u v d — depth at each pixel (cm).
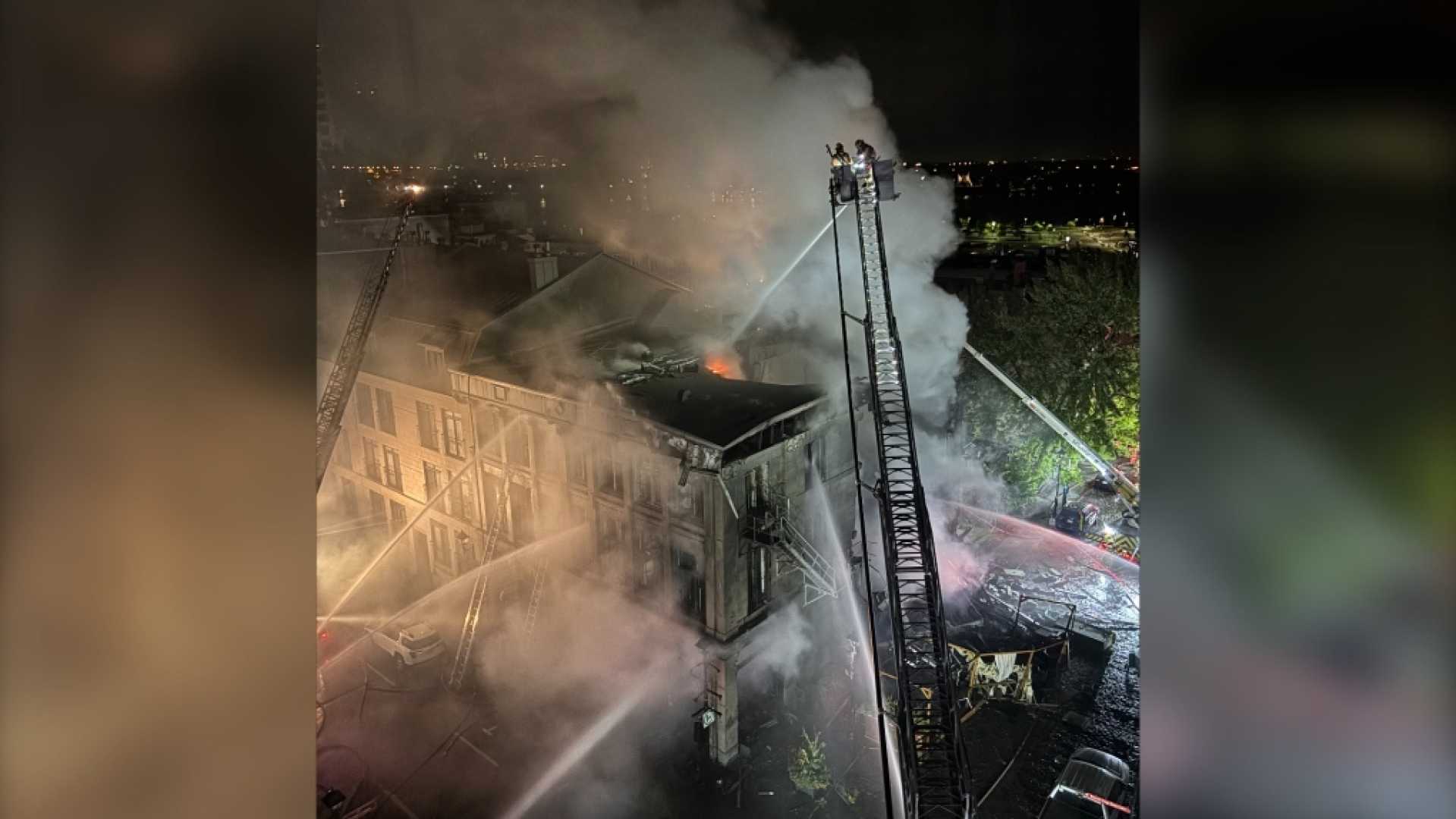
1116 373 2588
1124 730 1861
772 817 1744
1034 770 1766
